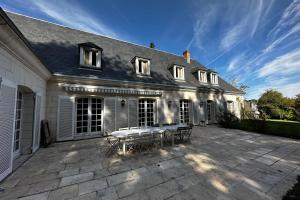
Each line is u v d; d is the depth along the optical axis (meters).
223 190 3.69
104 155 6.38
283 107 26.55
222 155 6.47
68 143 8.57
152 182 4.07
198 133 11.88
